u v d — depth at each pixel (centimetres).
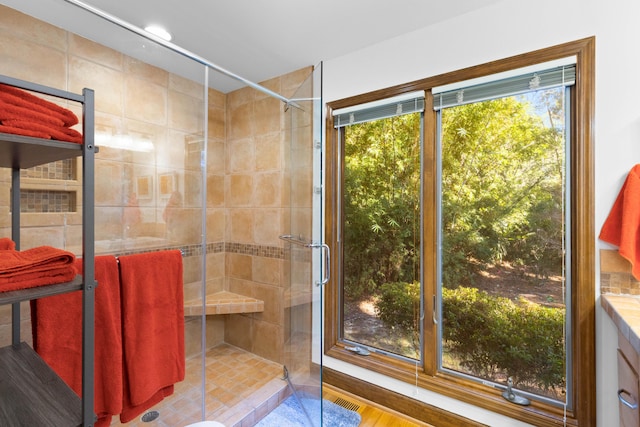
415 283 186
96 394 128
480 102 163
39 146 78
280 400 198
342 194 216
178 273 156
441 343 178
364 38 186
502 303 160
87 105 82
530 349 153
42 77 159
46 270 81
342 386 205
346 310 215
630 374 107
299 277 195
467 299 170
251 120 247
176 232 181
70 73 166
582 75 135
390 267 195
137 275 140
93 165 83
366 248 205
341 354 207
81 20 159
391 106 190
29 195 156
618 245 128
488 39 156
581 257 135
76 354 124
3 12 150
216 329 262
